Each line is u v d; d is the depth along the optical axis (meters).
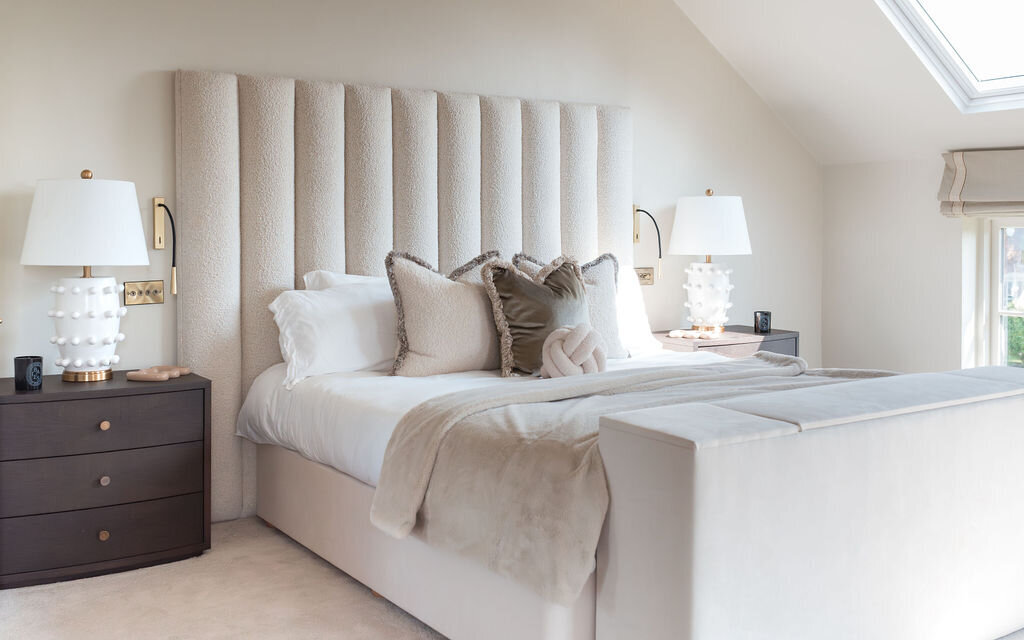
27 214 3.34
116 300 3.28
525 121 4.34
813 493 2.16
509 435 2.35
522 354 3.39
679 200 4.73
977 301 4.93
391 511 2.54
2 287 3.31
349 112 3.87
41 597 2.93
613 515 2.11
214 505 3.67
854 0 4.26
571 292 3.56
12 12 3.28
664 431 1.99
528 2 4.42
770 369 3.14
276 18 3.77
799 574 2.14
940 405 2.44
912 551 2.40
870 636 2.32
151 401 3.18
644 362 3.71
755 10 4.65
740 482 2.01
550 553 2.11
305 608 2.84
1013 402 2.65
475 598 2.41
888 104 4.77
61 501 3.05
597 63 4.65
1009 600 2.70
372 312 3.57
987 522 2.60
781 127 5.35
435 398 2.71
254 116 3.66
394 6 4.04
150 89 3.54
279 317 3.51
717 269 4.79
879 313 5.28
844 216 5.43
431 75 4.16
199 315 3.58
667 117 4.91
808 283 5.54
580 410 2.51
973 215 4.68
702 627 1.96
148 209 3.56
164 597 2.93
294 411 3.29
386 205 3.96
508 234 4.28
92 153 3.44
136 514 3.18
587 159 4.51
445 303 3.44
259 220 3.68
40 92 3.34
